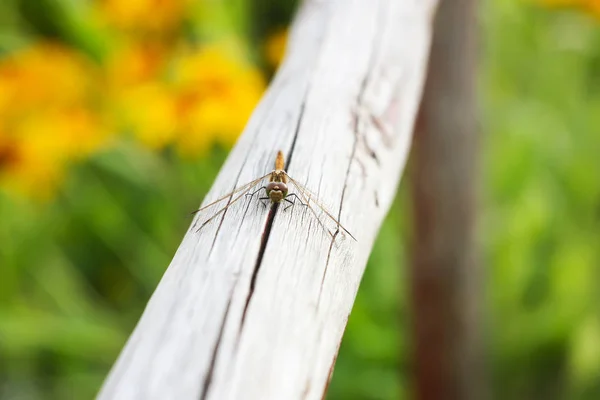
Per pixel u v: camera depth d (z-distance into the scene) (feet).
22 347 2.97
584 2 3.38
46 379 3.04
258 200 1.42
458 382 2.72
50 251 3.20
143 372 1.18
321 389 1.24
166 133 2.61
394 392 2.87
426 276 2.64
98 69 2.91
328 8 1.79
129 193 3.25
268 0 3.73
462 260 2.62
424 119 2.48
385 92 1.65
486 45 3.29
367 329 2.91
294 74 1.66
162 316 1.23
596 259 3.31
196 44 3.13
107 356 3.00
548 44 3.76
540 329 3.02
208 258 1.32
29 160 2.72
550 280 3.20
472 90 2.51
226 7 3.40
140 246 3.15
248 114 2.59
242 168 1.48
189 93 2.60
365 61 1.68
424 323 2.68
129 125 2.84
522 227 3.21
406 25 1.77
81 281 3.22
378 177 1.54
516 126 3.57
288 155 1.50
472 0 2.43
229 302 1.26
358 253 1.43
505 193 3.45
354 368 2.91
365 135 1.57
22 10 3.42
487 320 2.90
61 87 2.76
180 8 2.94
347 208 1.46
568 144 3.59
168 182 3.07
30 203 3.18
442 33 2.40
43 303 3.11
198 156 2.74
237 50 3.17
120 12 2.91
